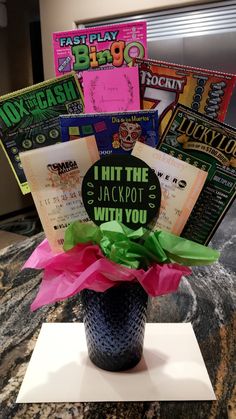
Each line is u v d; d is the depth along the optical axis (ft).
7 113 0.99
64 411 0.91
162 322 1.28
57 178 0.91
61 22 5.38
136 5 4.72
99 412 0.91
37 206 0.94
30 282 1.57
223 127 0.89
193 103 1.03
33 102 1.00
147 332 1.21
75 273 0.91
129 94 1.05
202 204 0.94
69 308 1.36
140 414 0.90
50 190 0.92
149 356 1.09
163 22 4.64
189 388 0.97
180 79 1.01
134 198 0.89
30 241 2.05
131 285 0.93
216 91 1.01
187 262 0.89
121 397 0.94
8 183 7.64
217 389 0.98
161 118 1.03
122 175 0.88
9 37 7.09
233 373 1.04
